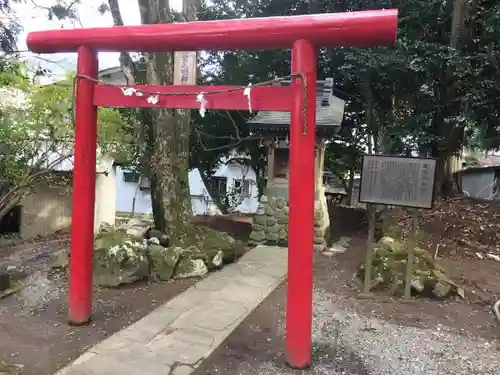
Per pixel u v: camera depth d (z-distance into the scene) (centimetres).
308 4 1135
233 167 1925
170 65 702
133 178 1994
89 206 437
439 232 899
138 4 694
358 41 335
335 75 1171
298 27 340
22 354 375
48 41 424
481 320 489
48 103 575
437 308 518
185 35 374
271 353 390
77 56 423
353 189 1614
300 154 351
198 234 721
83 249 437
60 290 548
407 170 514
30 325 440
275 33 348
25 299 516
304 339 362
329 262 736
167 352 384
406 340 427
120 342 401
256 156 1373
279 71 1198
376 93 1166
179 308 493
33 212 997
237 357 380
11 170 604
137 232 690
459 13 966
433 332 450
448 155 1102
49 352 380
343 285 602
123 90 408
